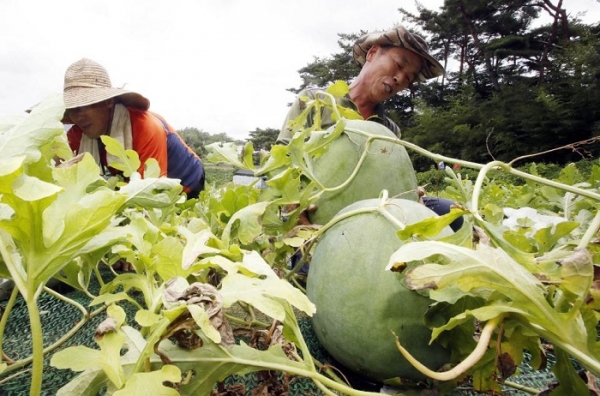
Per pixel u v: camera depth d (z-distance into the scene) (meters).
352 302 0.73
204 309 0.48
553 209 1.74
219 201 1.20
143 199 0.73
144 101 2.20
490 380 0.63
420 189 1.25
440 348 0.70
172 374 0.45
